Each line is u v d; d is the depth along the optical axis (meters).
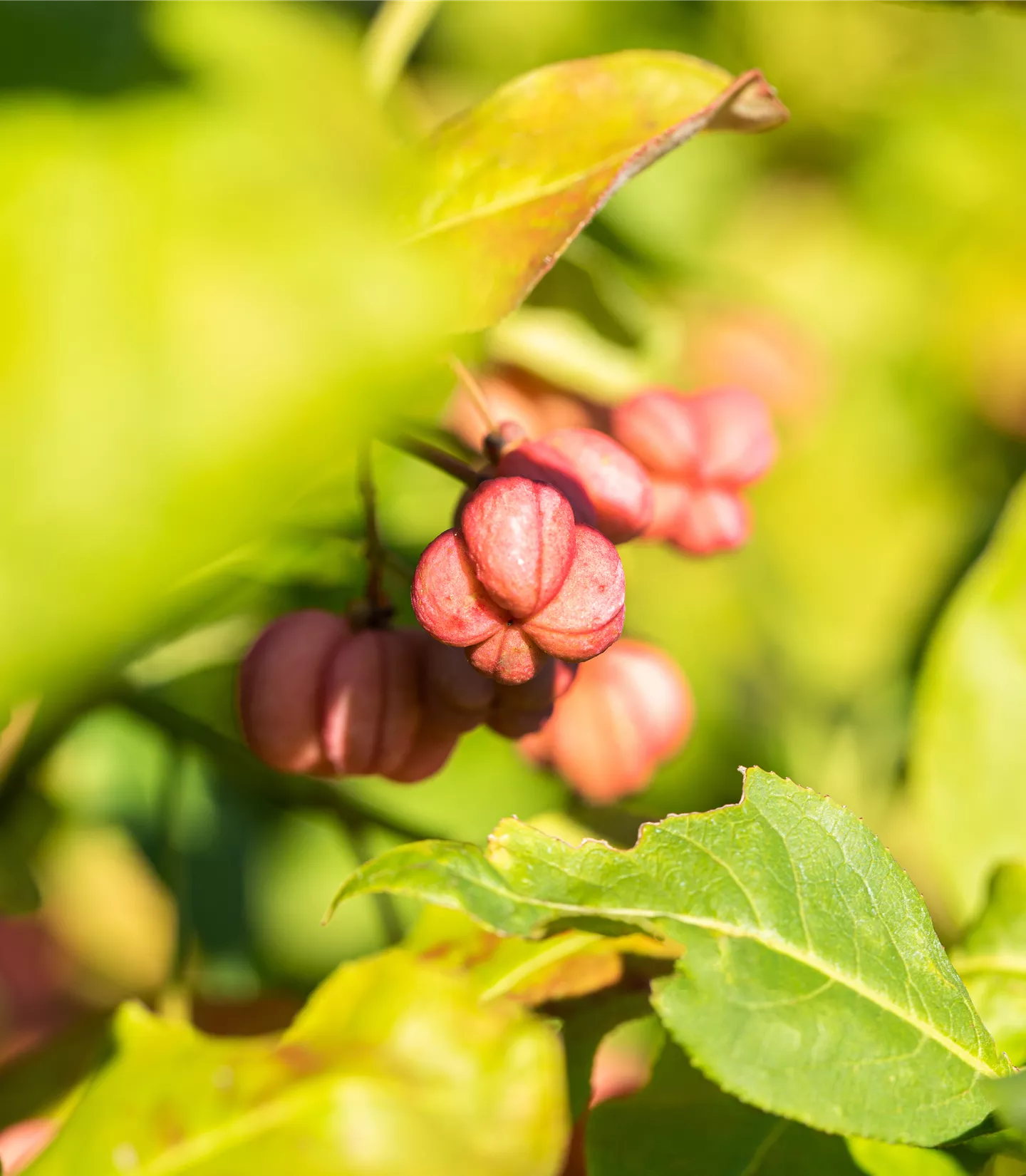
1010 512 0.22
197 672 0.24
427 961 0.20
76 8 0.16
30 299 0.15
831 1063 0.18
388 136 0.17
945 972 0.19
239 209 0.16
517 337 0.23
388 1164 0.18
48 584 0.14
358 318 0.15
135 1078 0.18
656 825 0.18
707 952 0.18
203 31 0.16
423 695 0.20
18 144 0.16
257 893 0.27
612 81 0.19
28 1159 0.19
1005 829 0.22
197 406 0.15
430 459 0.19
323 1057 0.18
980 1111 0.18
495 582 0.18
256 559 0.23
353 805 0.23
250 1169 0.18
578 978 0.20
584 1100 0.20
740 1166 0.19
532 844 0.18
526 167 0.19
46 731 0.22
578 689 0.23
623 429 0.22
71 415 0.15
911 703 0.27
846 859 0.19
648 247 0.26
